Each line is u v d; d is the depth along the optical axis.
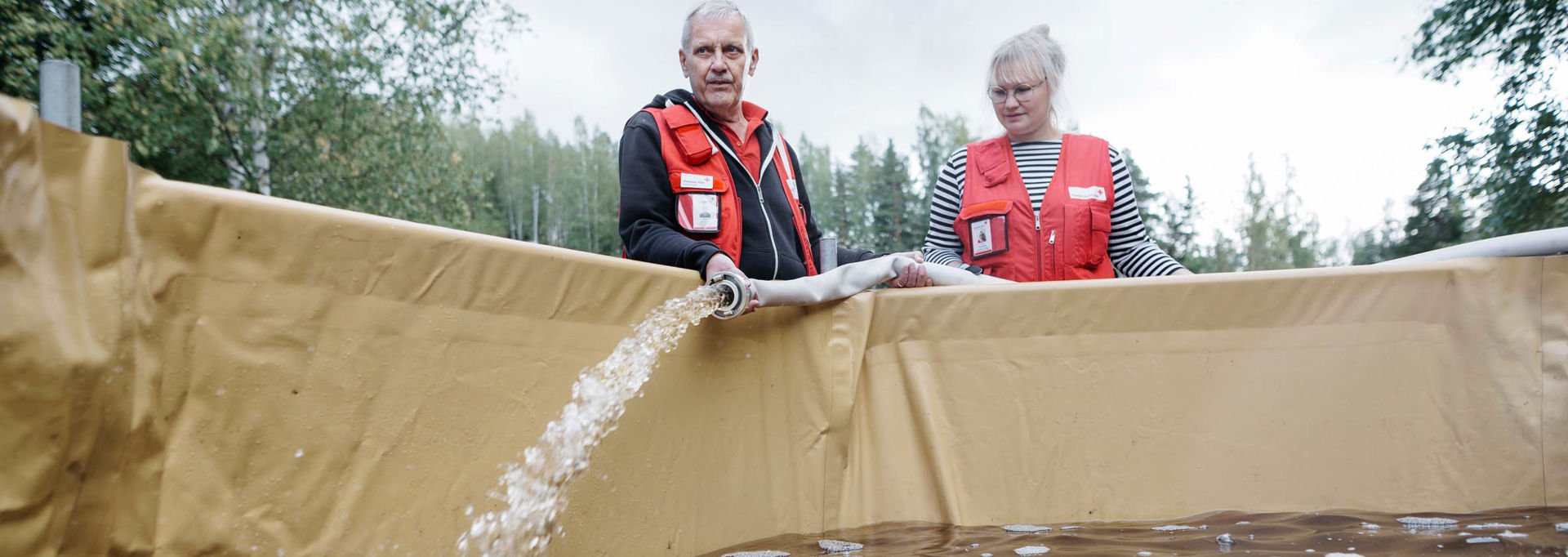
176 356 1.17
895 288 2.27
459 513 1.51
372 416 1.40
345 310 1.36
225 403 1.23
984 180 2.72
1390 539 1.76
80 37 10.05
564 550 1.66
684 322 1.80
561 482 1.65
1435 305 2.10
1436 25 12.24
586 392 1.69
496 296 1.57
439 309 1.49
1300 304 2.12
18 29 9.41
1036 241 2.59
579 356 1.70
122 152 1.12
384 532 1.40
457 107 13.71
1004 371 2.17
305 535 1.31
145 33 10.28
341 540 1.35
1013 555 1.77
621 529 1.76
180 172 11.93
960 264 2.66
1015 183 2.66
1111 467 2.12
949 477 2.13
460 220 14.52
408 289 1.44
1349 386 2.10
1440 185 12.69
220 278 1.22
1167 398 2.13
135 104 10.38
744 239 2.21
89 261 1.07
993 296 2.18
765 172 2.35
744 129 2.37
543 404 1.64
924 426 2.16
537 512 1.61
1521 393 2.06
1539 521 1.88
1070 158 2.66
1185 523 2.02
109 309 1.08
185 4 10.82
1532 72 11.37
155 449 1.15
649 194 2.14
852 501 2.15
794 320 2.12
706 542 1.92
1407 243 26.89
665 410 1.86
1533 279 2.09
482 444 1.54
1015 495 2.13
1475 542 1.71
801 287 2.04
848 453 2.15
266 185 12.27
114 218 1.10
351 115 13.12
